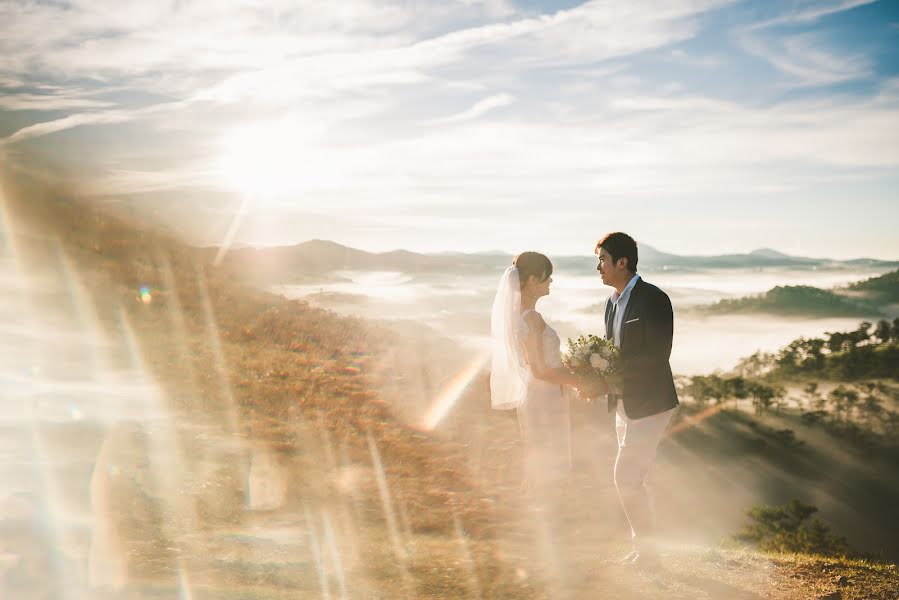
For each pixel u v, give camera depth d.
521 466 8.30
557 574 4.86
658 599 4.48
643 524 5.04
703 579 4.92
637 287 5.06
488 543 5.59
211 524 5.03
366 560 4.85
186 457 6.21
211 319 12.95
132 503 4.97
